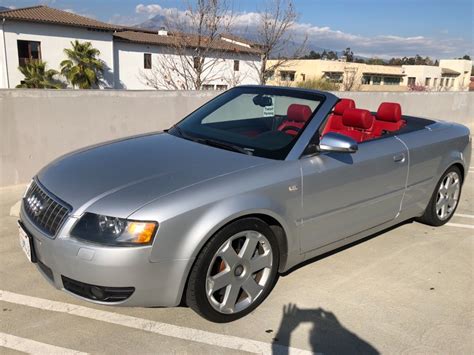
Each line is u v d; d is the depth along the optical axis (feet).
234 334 9.68
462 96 48.42
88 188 9.32
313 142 11.48
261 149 11.31
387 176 13.15
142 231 8.48
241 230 9.68
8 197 18.06
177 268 8.86
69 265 8.63
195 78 62.64
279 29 57.52
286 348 9.30
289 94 13.05
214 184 9.46
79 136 21.38
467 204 19.72
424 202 15.25
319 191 11.18
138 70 134.41
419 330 10.09
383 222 13.67
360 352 9.29
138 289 8.67
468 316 10.73
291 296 11.28
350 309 10.81
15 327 9.60
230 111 13.66
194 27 54.60
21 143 19.53
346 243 12.76
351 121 13.99
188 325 9.93
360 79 139.74
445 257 13.98
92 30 120.78
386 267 13.12
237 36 57.00
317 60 150.51
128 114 22.99
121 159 10.76
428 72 226.79
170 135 13.08
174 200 8.84
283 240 10.80
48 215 9.22
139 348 9.11
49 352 8.87
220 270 9.68
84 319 9.99
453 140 15.89
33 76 108.06
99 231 8.54
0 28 105.40
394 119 15.02
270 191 10.08
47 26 112.57
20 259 12.67
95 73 121.08
